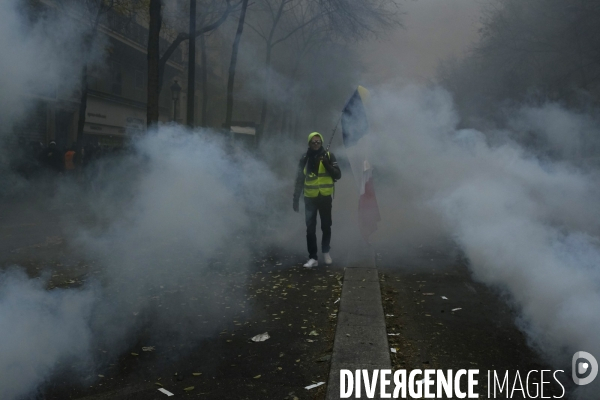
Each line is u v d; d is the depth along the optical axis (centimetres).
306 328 474
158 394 350
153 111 1527
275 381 369
